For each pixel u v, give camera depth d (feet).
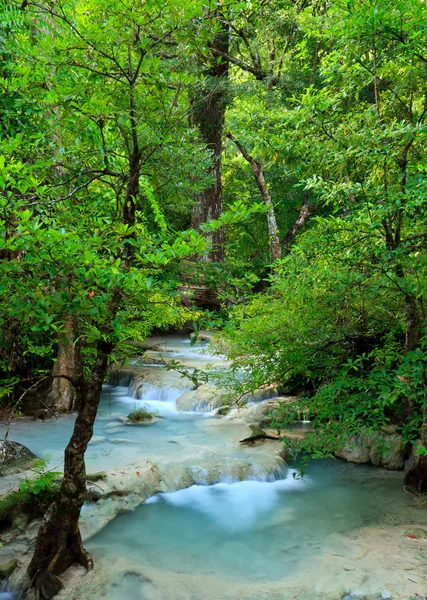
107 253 13.64
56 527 14.11
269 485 22.22
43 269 11.17
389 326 22.77
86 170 13.82
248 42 50.42
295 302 22.13
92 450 24.90
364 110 19.35
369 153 17.13
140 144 13.52
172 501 20.54
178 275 12.10
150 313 14.20
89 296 11.49
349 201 18.66
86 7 11.87
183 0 11.17
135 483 20.58
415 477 21.06
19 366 31.07
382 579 14.60
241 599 13.73
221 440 26.68
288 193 66.85
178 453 24.54
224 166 76.54
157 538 17.54
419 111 21.56
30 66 13.24
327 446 19.58
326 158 18.45
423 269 18.19
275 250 54.54
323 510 19.65
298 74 53.31
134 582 14.37
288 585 14.44
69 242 10.82
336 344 22.90
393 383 17.87
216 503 20.42
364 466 24.11
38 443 25.54
